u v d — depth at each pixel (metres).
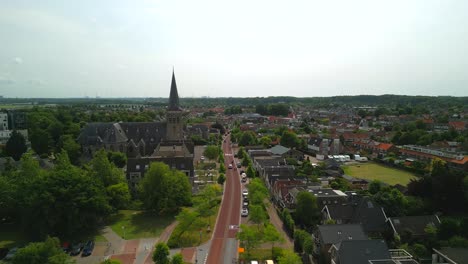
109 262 60.25
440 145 177.00
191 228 83.56
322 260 67.31
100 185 89.69
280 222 89.25
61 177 80.50
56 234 78.69
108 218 92.44
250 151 169.25
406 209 90.50
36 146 168.62
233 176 136.12
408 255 65.69
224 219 91.25
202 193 108.44
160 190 94.25
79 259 70.31
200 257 71.00
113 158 142.38
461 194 92.19
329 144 184.00
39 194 76.94
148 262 69.12
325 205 86.81
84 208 79.44
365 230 79.06
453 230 75.06
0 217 85.81
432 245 73.19
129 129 168.75
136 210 99.50
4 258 68.94
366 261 58.62
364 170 151.12
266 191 100.62
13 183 87.56
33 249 57.84
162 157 116.94
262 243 75.44
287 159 154.50
